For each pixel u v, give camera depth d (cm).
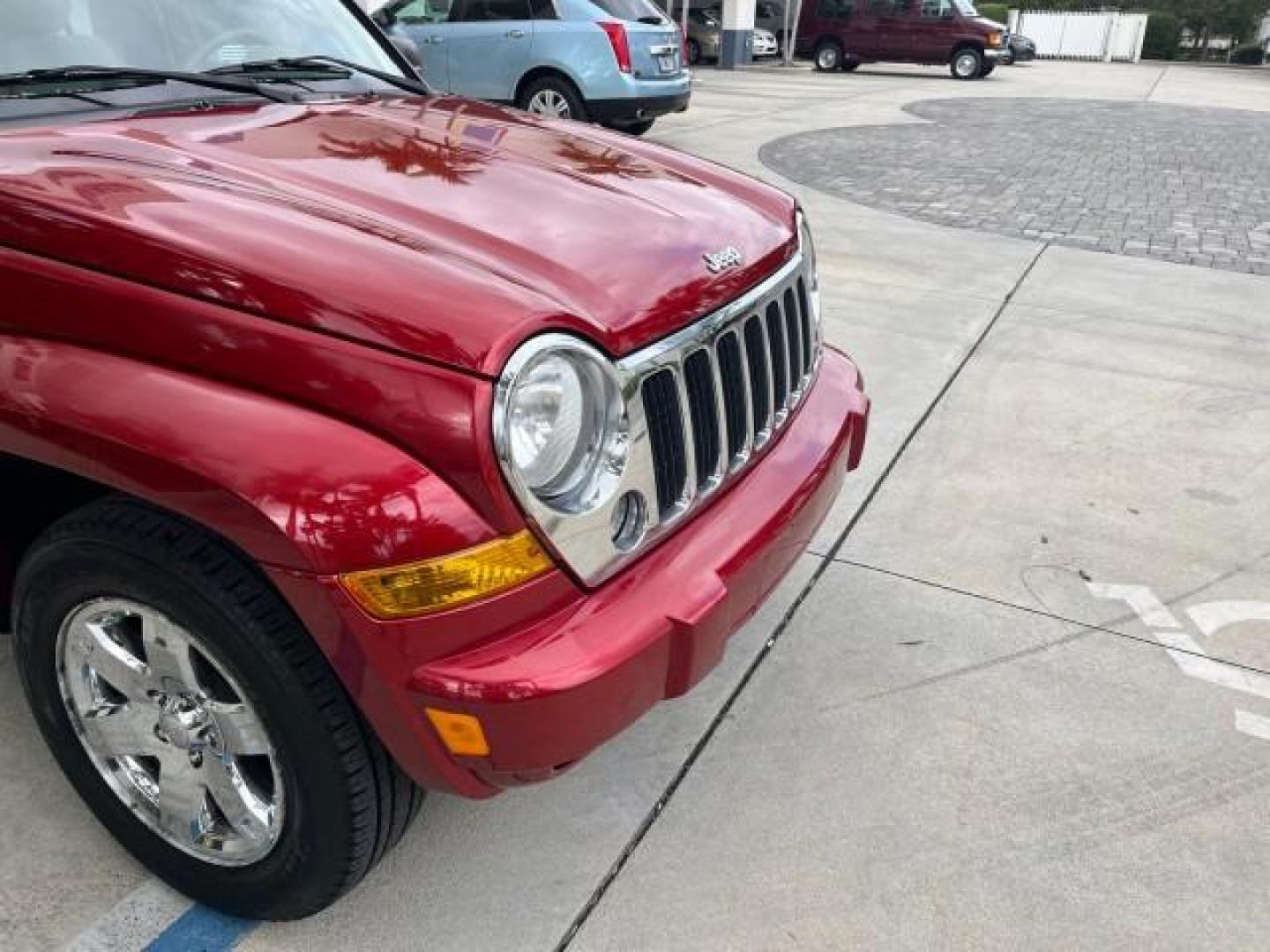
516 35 1006
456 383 159
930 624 318
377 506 157
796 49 2392
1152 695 289
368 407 161
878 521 376
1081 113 1596
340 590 159
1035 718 278
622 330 183
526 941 208
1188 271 701
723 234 232
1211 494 403
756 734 269
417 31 1044
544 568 171
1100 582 342
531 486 167
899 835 239
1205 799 252
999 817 245
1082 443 442
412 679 165
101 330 173
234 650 173
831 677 292
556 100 1016
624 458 182
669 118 1370
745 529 212
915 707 281
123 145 220
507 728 167
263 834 195
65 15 272
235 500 158
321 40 336
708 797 248
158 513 176
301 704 174
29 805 236
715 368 209
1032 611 326
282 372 163
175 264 171
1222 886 228
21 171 194
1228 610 329
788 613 321
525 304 169
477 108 311
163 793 205
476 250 193
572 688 168
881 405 475
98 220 177
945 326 581
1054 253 740
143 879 219
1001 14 3666
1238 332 583
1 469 203
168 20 294
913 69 2594
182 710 195
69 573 187
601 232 212
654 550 196
